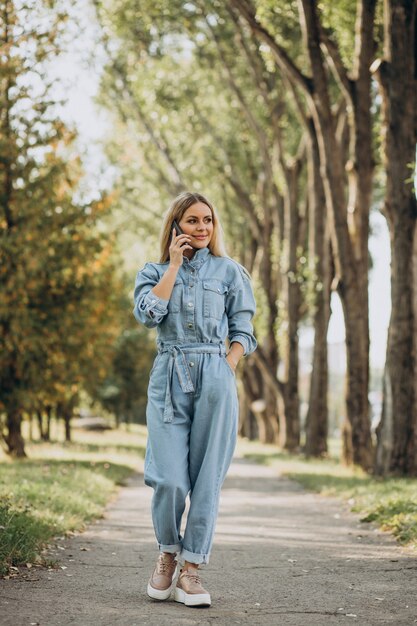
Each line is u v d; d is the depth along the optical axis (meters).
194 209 4.67
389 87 13.70
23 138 17.28
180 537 4.65
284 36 20.45
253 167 29.52
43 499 8.73
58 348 18.09
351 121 16.53
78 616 4.19
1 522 5.95
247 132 28.34
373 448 17.36
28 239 17.14
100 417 62.34
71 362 18.36
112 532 7.71
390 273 14.12
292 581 5.32
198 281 4.60
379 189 32.84
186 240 4.55
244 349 4.67
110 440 38.09
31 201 17.14
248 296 4.73
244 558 6.29
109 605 4.46
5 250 17.00
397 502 8.77
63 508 8.54
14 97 17.12
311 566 5.91
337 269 16.73
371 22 15.47
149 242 34.09
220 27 23.58
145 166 29.88
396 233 13.94
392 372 14.09
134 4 21.80
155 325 4.59
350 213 16.84
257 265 31.67
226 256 4.77
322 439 24.25
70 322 17.78
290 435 27.19
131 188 30.42
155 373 4.59
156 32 23.28
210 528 4.55
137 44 23.50
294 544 7.07
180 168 29.97
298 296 26.22
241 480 16.17
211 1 22.47
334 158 16.36
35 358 18.06
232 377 4.61
